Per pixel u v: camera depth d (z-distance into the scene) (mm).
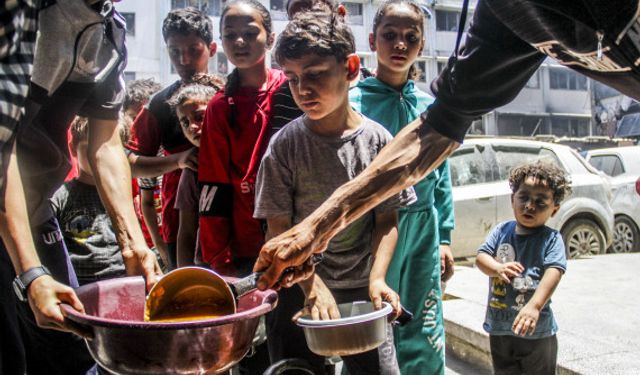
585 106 30094
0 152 1262
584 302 4406
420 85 26375
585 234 6859
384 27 2537
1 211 1374
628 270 5785
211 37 3322
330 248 2021
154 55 23219
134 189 3547
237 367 2412
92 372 2189
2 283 1688
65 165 2002
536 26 1188
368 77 2760
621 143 19469
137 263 1789
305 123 2061
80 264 2525
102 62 1872
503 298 2619
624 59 1097
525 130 29375
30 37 1261
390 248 1918
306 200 2039
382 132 2098
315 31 1862
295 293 2025
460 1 26531
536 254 2594
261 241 2467
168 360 1152
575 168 6988
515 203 2701
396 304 1695
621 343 3332
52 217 2100
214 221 2461
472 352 3668
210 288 1426
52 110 1869
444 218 2768
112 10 1854
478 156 6664
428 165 1589
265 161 2059
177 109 2855
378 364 1812
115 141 1993
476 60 1414
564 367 2980
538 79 29422
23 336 2090
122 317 1529
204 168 2523
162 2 23125
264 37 2613
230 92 2572
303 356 1994
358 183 1539
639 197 8062
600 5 1047
